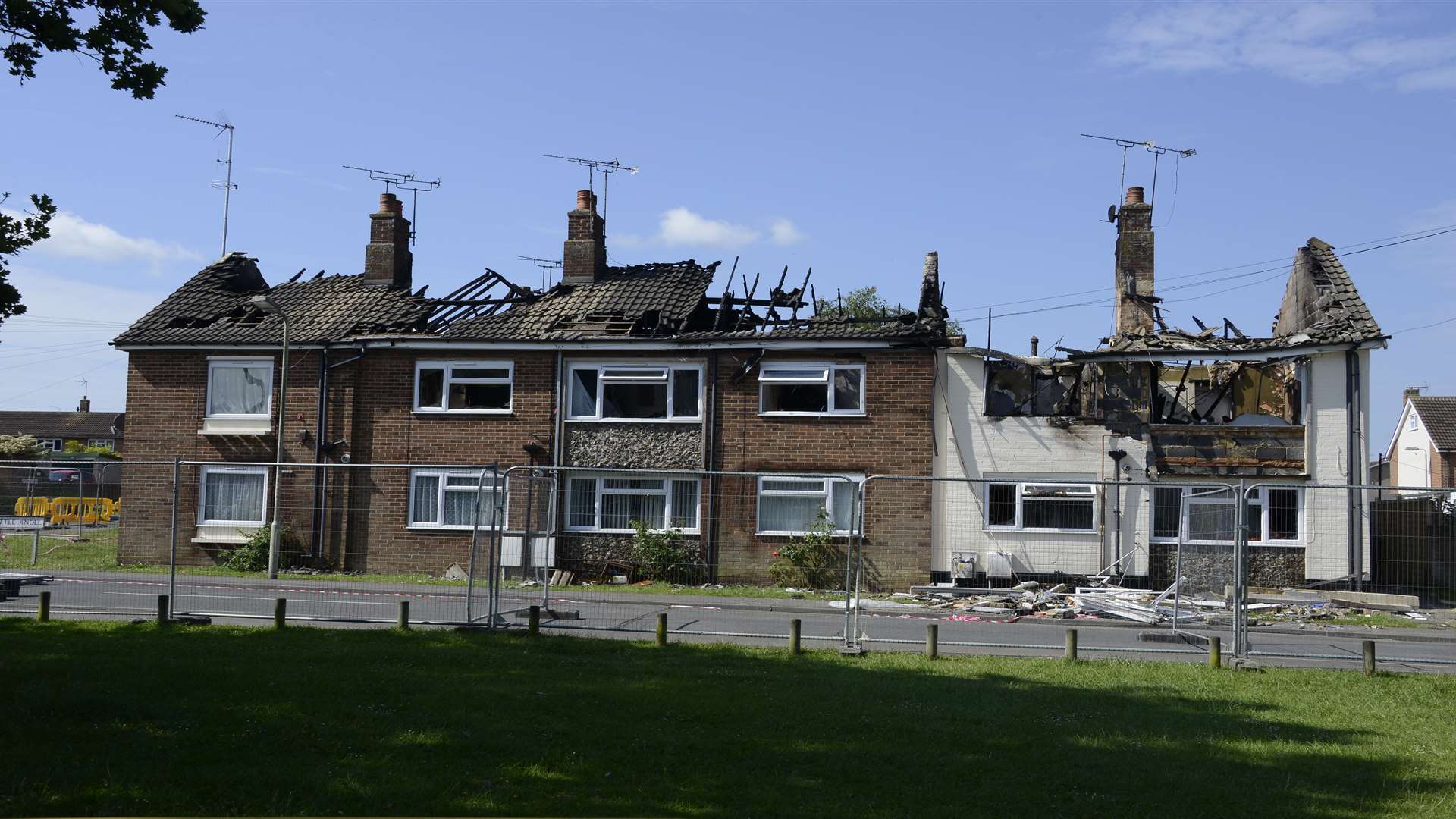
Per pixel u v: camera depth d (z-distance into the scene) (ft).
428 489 89.76
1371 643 42.73
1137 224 96.12
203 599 62.13
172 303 100.37
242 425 92.73
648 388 89.35
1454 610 64.90
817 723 31.09
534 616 46.85
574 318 92.84
